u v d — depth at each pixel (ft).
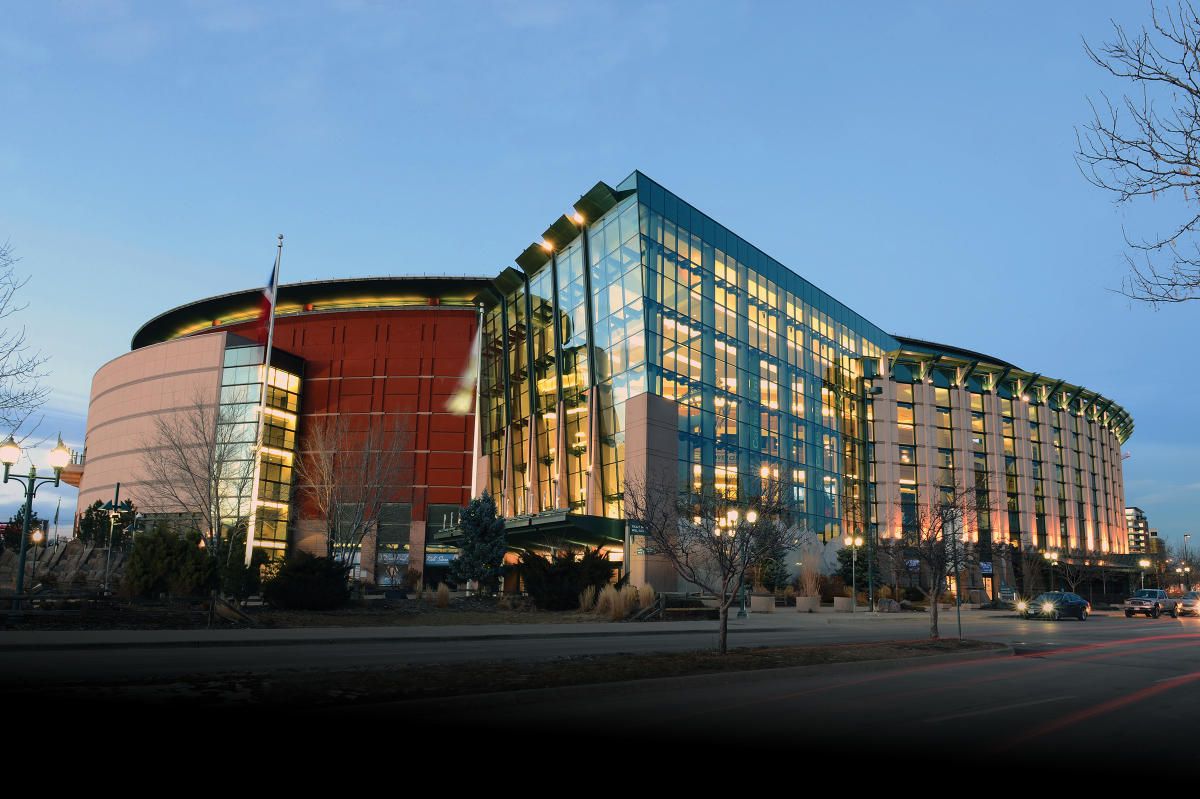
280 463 224.74
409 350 240.73
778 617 130.72
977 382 263.70
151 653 56.24
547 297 190.80
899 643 71.82
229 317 267.18
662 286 158.10
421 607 110.83
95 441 248.11
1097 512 296.30
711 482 150.61
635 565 141.69
